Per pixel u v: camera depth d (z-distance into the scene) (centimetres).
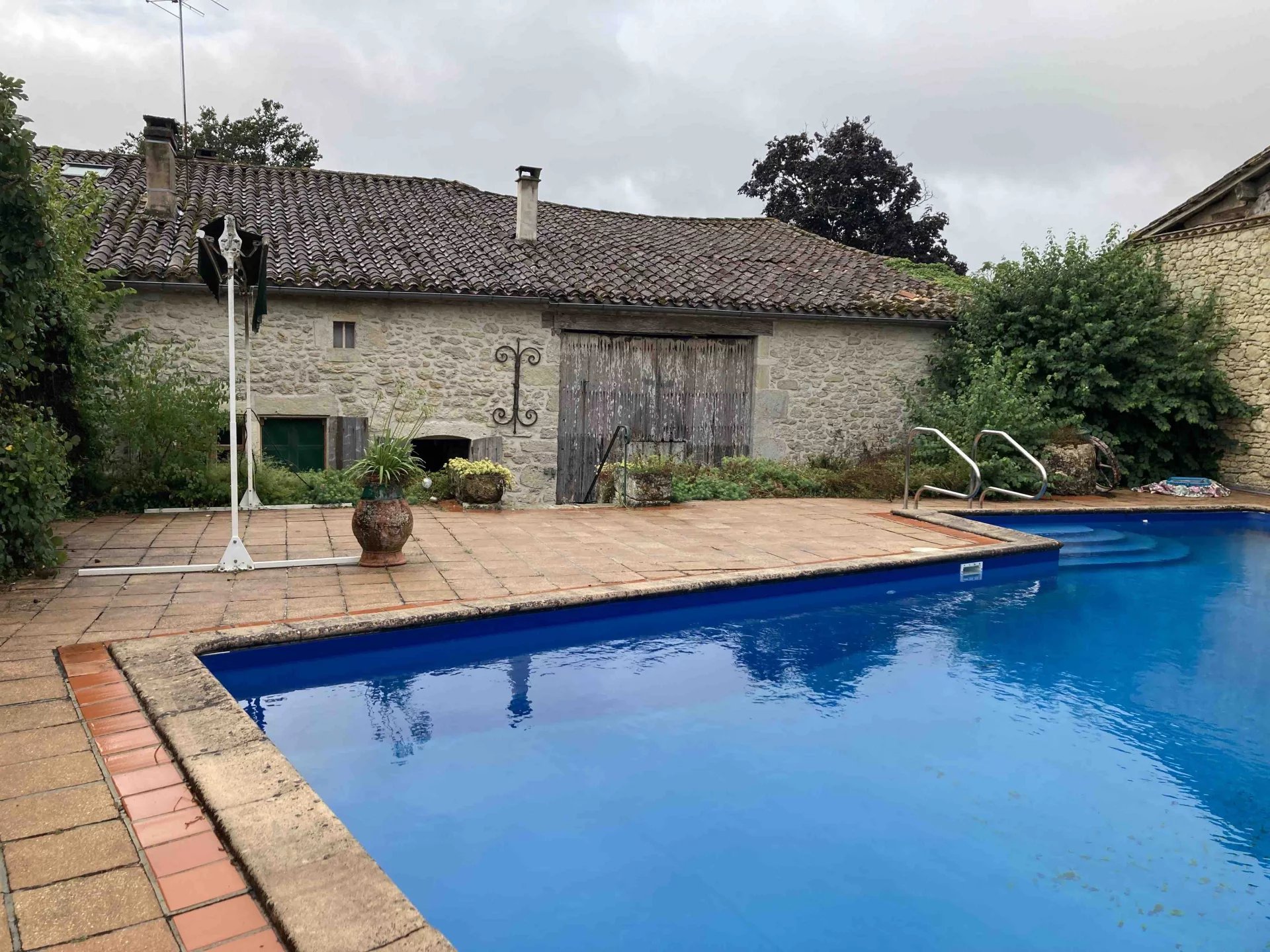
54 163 696
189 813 251
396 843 285
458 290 980
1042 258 1242
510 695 421
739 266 1268
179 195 1137
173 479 784
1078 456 1105
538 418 1056
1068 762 371
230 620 432
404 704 403
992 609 619
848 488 1045
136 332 845
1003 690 457
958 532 794
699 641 522
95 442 754
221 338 924
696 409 1141
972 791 342
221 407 889
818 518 852
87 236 735
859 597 639
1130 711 431
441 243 1120
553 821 305
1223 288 1269
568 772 343
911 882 279
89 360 752
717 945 244
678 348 1126
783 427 1174
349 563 576
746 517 848
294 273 927
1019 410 1068
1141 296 1211
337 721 379
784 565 621
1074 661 507
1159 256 1297
